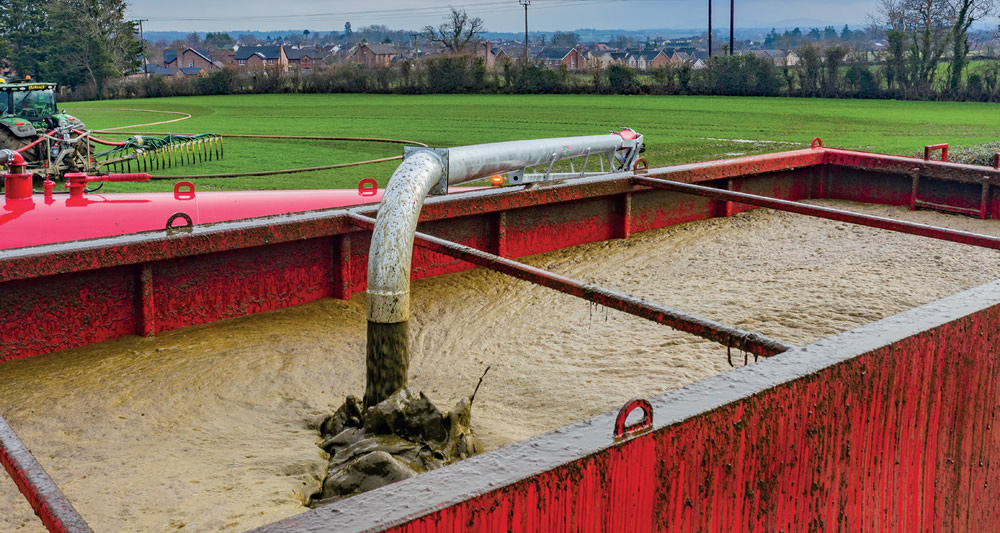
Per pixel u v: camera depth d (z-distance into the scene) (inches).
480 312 215.0
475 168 205.3
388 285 131.7
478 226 255.8
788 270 257.3
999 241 149.1
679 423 63.1
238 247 190.5
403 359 134.3
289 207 258.4
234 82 1831.9
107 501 116.0
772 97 1486.2
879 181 362.3
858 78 1455.5
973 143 717.9
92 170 557.0
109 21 2625.5
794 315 213.0
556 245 280.8
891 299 227.3
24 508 116.4
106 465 129.1
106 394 157.4
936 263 265.3
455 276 246.7
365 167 604.7
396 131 890.7
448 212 232.7
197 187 495.5
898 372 81.2
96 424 145.2
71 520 61.0
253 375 169.2
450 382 169.3
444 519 51.6
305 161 637.9
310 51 5413.4
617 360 181.0
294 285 213.0
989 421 96.2
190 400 156.9
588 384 167.2
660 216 316.8
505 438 139.4
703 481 66.4
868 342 79.5
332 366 175.6
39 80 2472.9
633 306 122.2
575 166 533.6
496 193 245.8
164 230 186.7
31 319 172.6
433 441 128.6
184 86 1856.5
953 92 1389.0
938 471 90.3
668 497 64.4
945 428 89.7
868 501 82.2
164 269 189.3
